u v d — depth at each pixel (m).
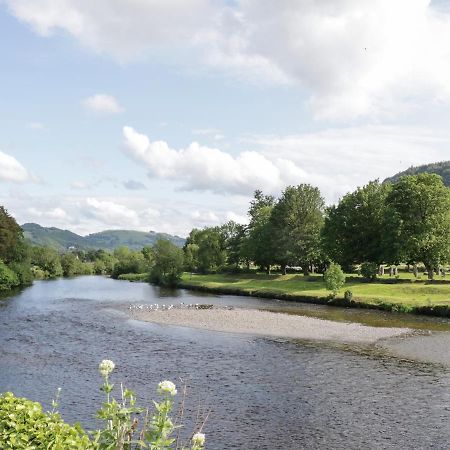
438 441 17.31
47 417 6.80
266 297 72.50
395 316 49.62
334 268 60.59
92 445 6.91
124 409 7.59
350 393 22.88
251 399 22.02
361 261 81.00
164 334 39.47
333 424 18.97
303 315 50.53
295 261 90.38
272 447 16.89
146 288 96.56
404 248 68.12
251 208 138.50
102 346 34.31
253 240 101.69
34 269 140.38
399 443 17.17
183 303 64.94
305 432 18.19
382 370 27.22
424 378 25.50
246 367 27.94
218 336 38.44
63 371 27.06
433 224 67.62
